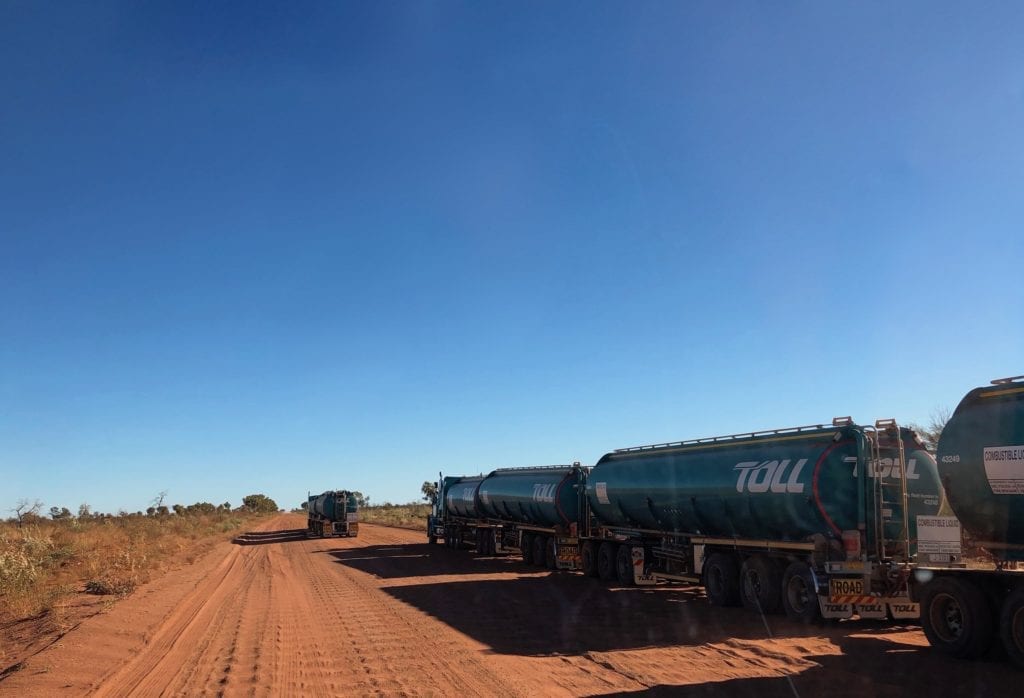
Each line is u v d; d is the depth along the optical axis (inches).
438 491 1770.4
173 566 1237.1
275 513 6535.4
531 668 448.1
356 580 1010.7
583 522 1037.8
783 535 647.8
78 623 616.4
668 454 832.9
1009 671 416.5
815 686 388.2
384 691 402.0
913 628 574.9
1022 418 441.7
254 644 556.4
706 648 501.0
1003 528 453.4
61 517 2738.7
